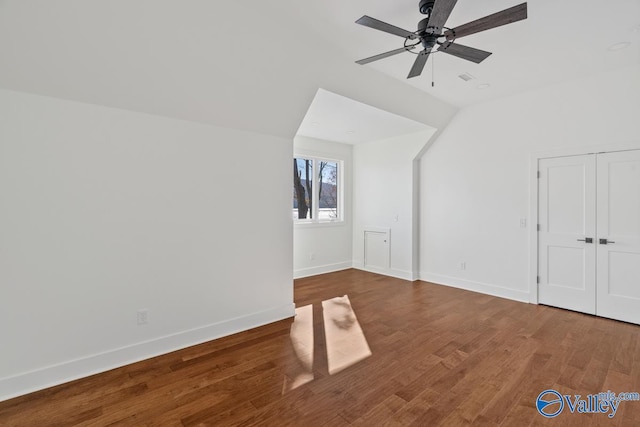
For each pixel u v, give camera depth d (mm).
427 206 4973
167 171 2604
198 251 2795
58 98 2127
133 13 1901
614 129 3227
